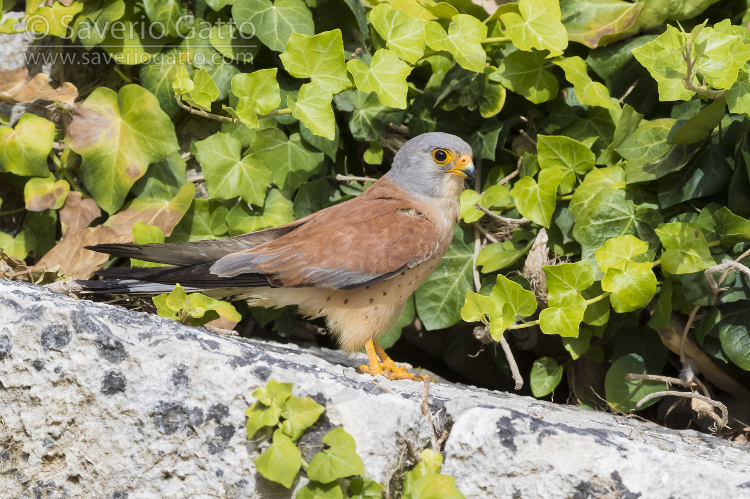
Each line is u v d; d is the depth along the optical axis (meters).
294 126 7.43
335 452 4.21
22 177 7.73
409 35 6.93
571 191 6.98
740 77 6.07
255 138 7.21
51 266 6.95
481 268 7.29
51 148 7.27
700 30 5.68
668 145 6.60
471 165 6.18
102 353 4.56
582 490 4.09
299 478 4.35
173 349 4.54
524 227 7.10
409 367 6.90
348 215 5.88
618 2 7.14
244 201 7.20
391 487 4.39
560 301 6.18
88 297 6.79
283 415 4.28
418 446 4.42
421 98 7.68
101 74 7.82
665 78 6.10
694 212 6.62
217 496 4.40
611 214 6.66
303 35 6.58
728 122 6.55
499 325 6.08
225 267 5.45
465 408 4.43
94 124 7.14
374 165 7.96
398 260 5.66
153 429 4.47
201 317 6.15
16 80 7.45
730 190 6.40
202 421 4.44
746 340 6.20
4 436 4.69
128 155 7.09
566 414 5.44
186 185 7.09
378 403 4.45
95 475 4.54
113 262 7.27
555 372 6.84
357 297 5.78
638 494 4.05
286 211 7.23
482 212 7.02
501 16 6.92
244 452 4.39
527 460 4.16
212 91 6.58
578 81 6.88
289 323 7.52
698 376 6.88
